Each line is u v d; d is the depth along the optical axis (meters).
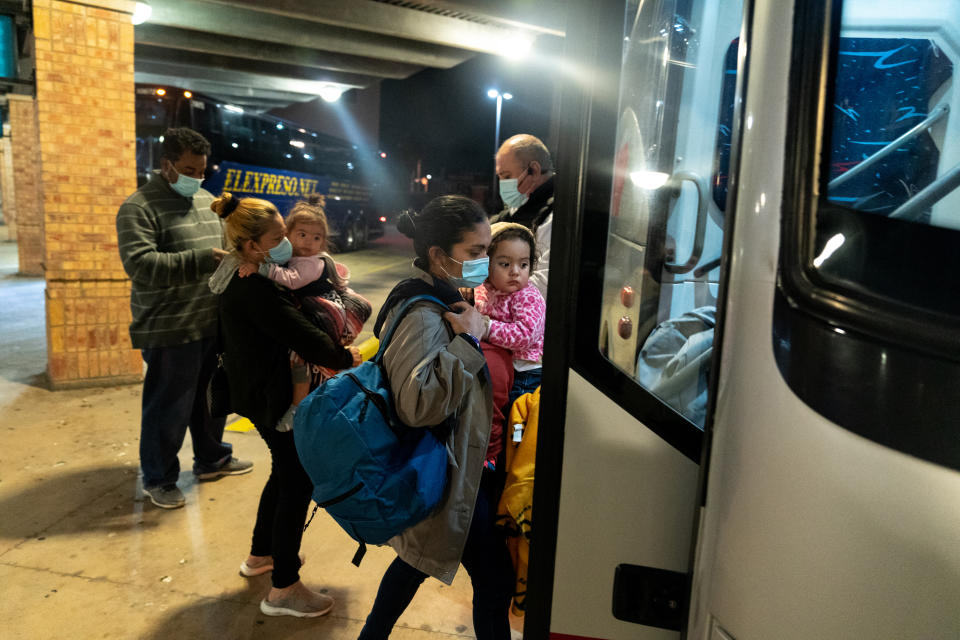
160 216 3.55
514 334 2.13
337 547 3.38
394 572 2.01
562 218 1.36
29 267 11.51
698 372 1.62
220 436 4.05
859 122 1.18
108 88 5.44
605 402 1.36
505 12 9.03
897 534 0.85
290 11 9.87
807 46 1.00
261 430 2.61
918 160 1.31
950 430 0.83
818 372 0.90
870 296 0.89
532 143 2.70
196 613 2.80
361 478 1.70
